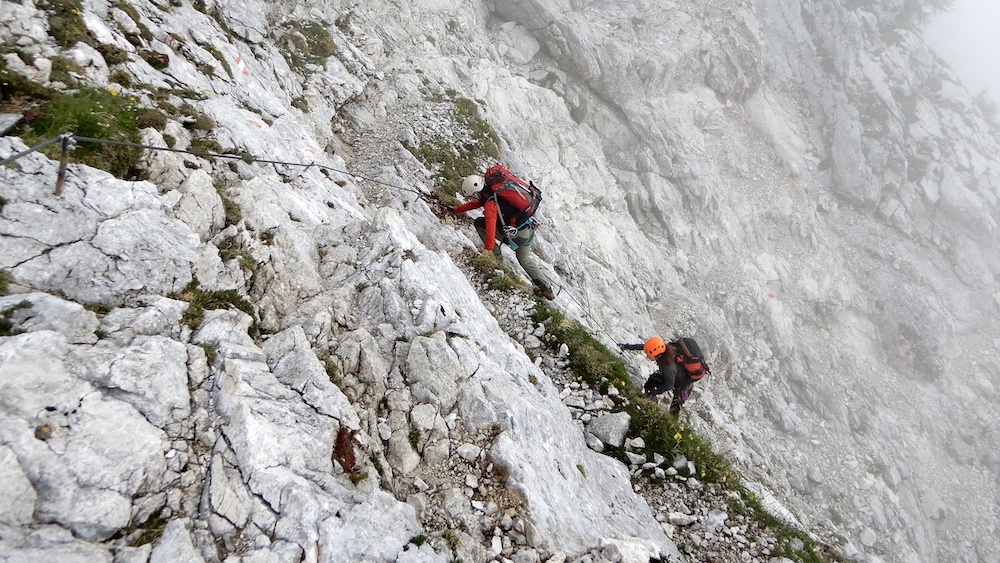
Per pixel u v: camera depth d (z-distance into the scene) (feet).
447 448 17.24
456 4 82.48
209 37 31.58
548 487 17.92
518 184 30.94
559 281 45.60
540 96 82.64
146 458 11.78
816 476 72.23
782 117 117.70
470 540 14.82
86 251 14.88
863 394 92.43
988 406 101.09
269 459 12.74
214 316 16.07
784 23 121.49
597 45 92.68
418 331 20.06
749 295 92.79
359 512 12.97
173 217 17.81
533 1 90.63
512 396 20.15
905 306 104.37
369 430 16.49
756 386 80.18
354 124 46.09
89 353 12.51
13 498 9.66
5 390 10.68
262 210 21.12
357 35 56.80
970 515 83.82
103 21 23.48
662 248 93.35
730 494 24.66
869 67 122.42
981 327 113.09
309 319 18.34
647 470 24.84
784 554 22.54
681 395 31.73
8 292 13.07
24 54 18.44
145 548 10.50
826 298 101.24
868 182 114.62
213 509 11.77
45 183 15.29
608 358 29.45
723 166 106.63
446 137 49.52
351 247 22.72
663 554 19.63
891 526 71.61
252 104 30.32
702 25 110.73
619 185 94.38
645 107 97.50
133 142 19.04
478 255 33.86
